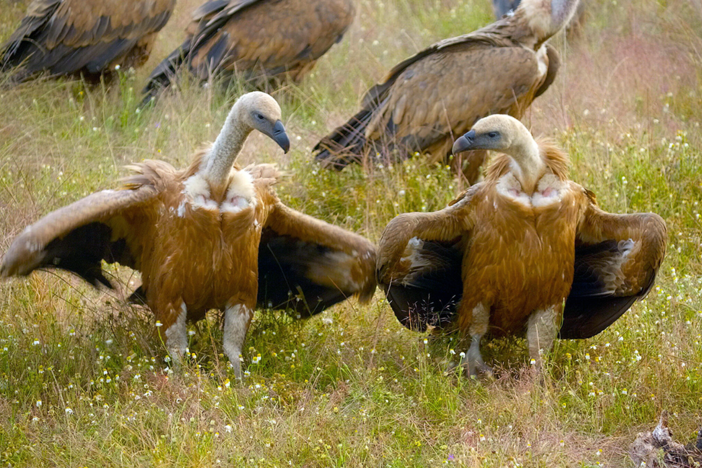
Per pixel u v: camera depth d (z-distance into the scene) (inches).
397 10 1834.4
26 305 875.4
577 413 763.4
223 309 823.7
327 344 857.5
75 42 1365.7
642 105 1358.3
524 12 1175.0
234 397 745.0
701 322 874.8
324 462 681.0
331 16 1429.6
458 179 1142.3
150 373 776.3
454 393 766.5
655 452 686.5
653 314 889.5
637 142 1181.7
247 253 792.9
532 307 815.1
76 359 799.1
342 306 931.3
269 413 729.6
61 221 727.1
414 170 1147.3
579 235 831.1
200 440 689.0
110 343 821.9
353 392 773.9
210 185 773.3
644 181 1123.3
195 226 767.7
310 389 773.3
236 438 694.5
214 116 1311.5
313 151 1214.3
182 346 800.3
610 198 1091.9
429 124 1171.9
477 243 804.6
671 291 927.7
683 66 1485.0
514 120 765.9
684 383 781.3
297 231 849.5
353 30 1675.7
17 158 1148.5
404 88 1187.9
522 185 781.9
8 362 786.2
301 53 1422.2
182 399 738.8
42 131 1251.8
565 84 1400.1
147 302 817.5
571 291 864.9
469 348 839.7
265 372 817.5
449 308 885.8
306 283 901.8
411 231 810.8
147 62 1539.1
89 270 825.5
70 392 746.8
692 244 1027.3
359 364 816.3
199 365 804.6
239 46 1400.1
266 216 816.3
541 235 781.9
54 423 717.3
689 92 1406.3
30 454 676.1
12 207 1007.6
